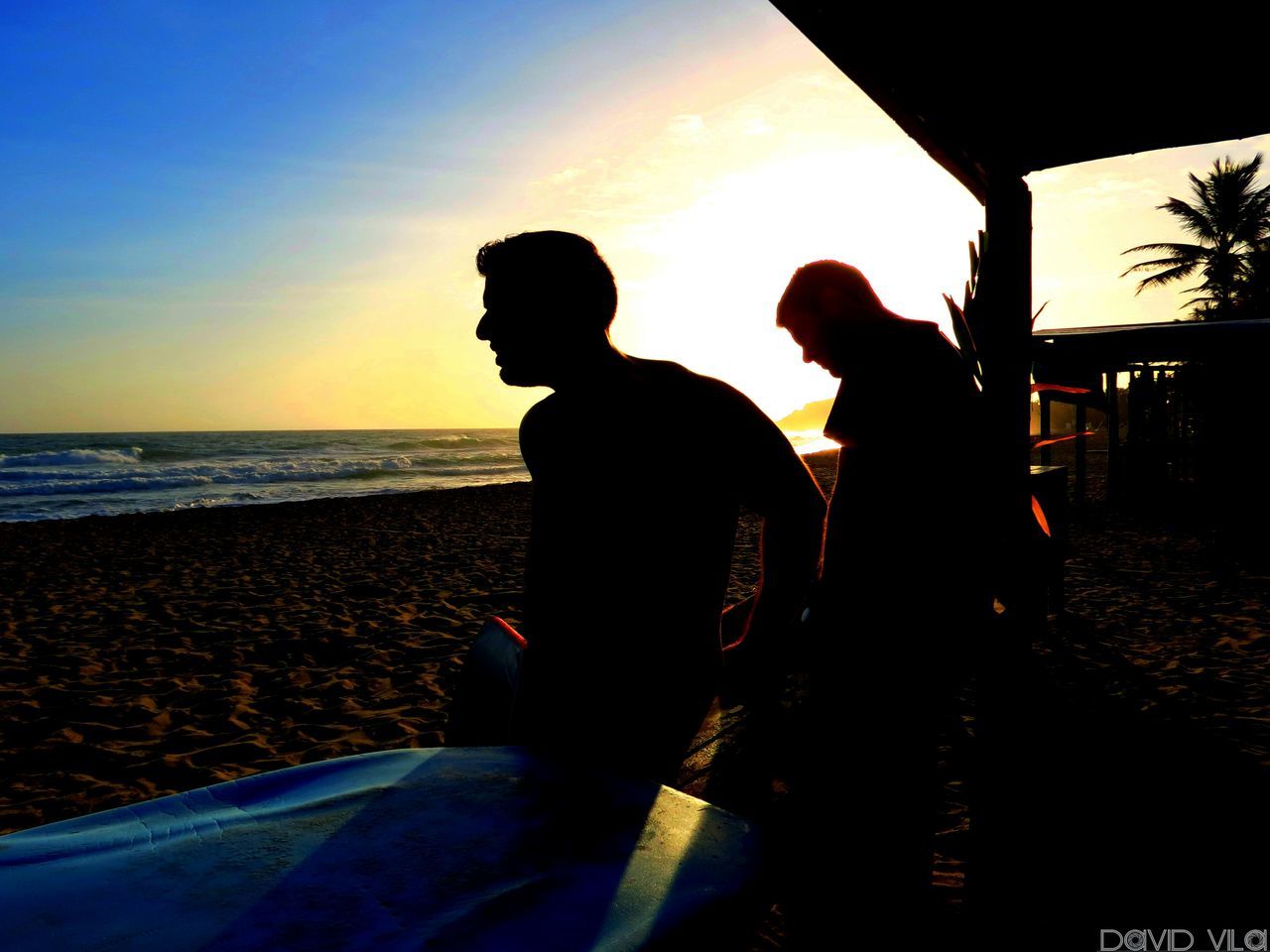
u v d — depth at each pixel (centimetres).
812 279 190
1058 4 234
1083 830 273
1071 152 394
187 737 425
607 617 145
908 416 169
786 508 148
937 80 280
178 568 1013
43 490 2653
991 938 196
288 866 82
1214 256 2736
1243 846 261
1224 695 421
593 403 148
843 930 128
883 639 164
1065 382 1135
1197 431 1332
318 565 1010
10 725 450
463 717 194
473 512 1739
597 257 150
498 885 80
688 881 83
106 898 75
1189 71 299
